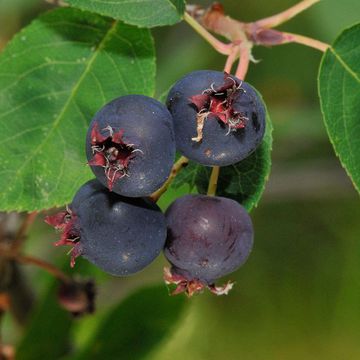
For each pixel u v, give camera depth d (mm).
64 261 212
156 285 210
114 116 136
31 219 198
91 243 140
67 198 167
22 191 167
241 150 140
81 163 169
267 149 159
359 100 161
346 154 160
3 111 170
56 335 207
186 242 143
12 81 171
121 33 173
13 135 169
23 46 173
